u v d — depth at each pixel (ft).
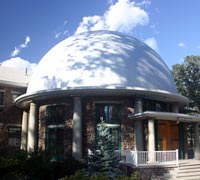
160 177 59.47
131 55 77.36
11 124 98.89
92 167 54.54
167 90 77.36
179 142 78.54
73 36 86.53
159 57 86.84
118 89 68.80
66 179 33.96
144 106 75.20
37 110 79.97
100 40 79.66
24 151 52.29
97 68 72.49
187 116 71.36
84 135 71.51
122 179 34.71
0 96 99.71
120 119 72.54
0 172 46.19
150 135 65.92
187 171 62.18
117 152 62.59
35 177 48.80
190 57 124.98
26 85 103.81
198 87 121.08
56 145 74.90
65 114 74.64
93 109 72.54
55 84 73.36
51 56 81.97
